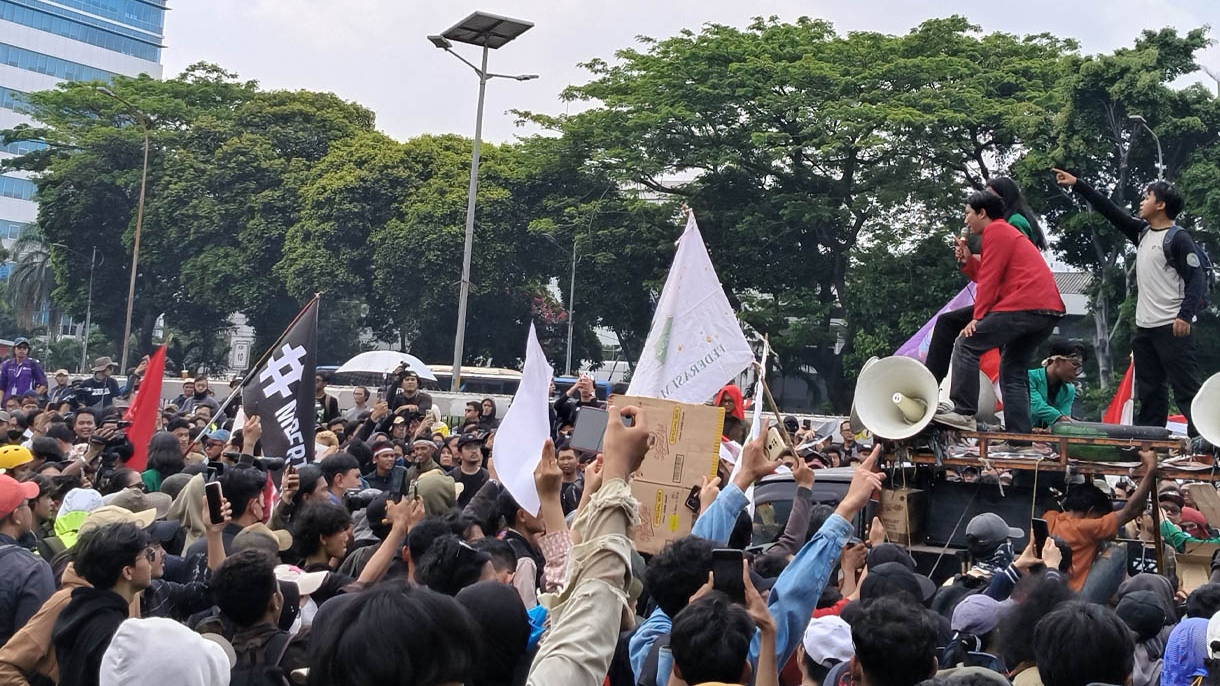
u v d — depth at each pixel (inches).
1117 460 275.4
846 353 1601.9
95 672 182.9
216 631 186.7
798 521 221.5
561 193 1904.5
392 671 103.2
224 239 2116.1
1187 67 1263.5
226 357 2511.1
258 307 2080.5
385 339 2146.9
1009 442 287.6
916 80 1512.1
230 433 465.7
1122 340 1305.4
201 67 2491.4
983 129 1481.3
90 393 780.6
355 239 1983.3
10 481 250.7
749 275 1676.9
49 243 2297.0
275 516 304.7
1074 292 1672.0
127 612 192.2
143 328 2314.2
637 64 1718.8
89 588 192.1
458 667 107.6
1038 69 1509.6
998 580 218.5
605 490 128.6
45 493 297.0
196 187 2103.8
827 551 170.7
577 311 1931.6
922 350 489.4
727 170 1625.2
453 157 1982.0
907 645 151.9
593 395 505.4
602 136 1760.6
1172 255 308.2
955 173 1568.7
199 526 297.3
